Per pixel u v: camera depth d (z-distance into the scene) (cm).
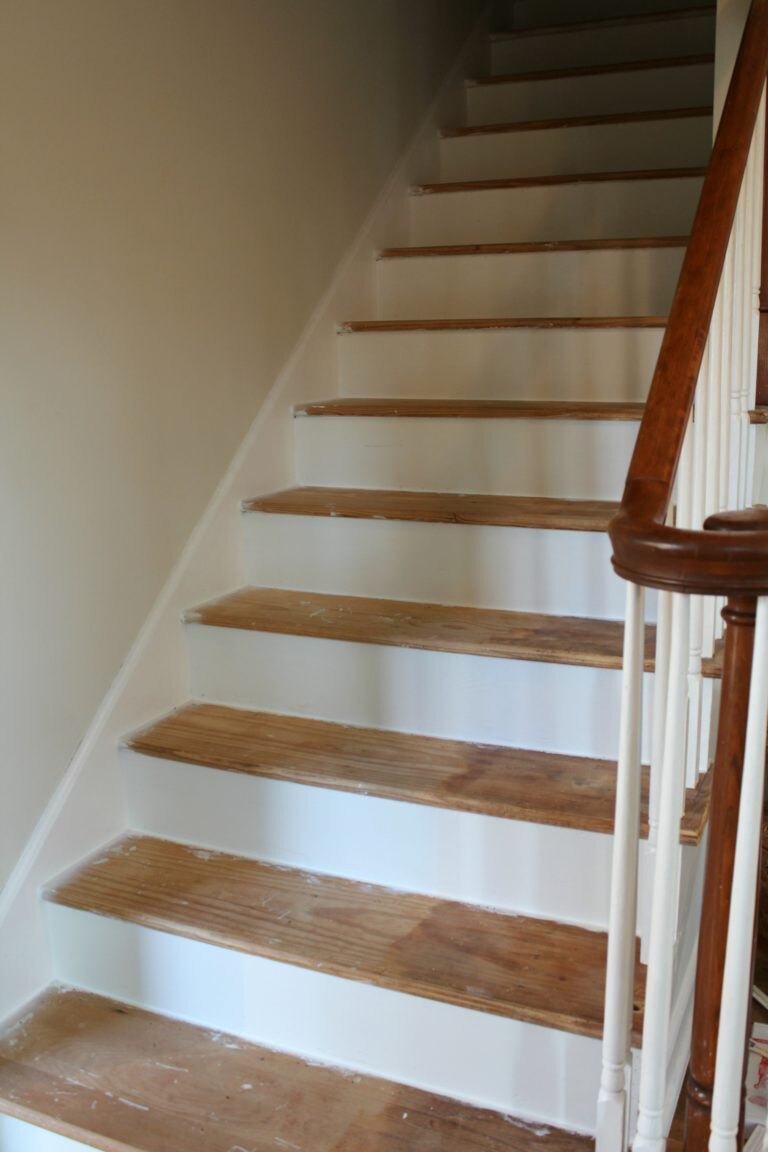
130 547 204
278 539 234
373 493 244
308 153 260
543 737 190
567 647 186
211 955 172
